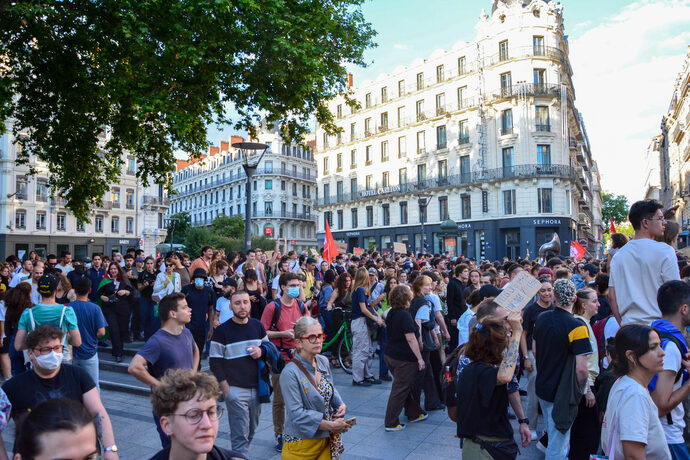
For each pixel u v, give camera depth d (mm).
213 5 8617
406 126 45531
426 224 43344
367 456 5004
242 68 10195
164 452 2104
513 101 36969
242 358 4484
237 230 59438
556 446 3951
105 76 9484
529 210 36125
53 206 42219
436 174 43188
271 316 5625
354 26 11672
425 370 6613
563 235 35875
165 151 12898
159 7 8758
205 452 1988
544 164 36438
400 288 5879
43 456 1606
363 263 13562
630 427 2570
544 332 4082
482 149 38812
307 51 9898
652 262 3600
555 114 36844
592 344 4414
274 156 67062
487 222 38219
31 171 12047
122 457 5027
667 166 70812
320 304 9664
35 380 3188
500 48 38406
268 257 12328
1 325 6668
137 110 10438
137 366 3871
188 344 4281
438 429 5832
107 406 6848
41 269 8102
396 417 5758
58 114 11539
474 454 3098
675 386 3064
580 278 9133
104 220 46375
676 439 3070
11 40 9984
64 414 1669
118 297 9891
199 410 1980
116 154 13023
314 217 72062
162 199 52656
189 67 9672
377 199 48156
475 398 3129
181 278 8727
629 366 2725
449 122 42094
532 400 5477
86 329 5652
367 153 50125
